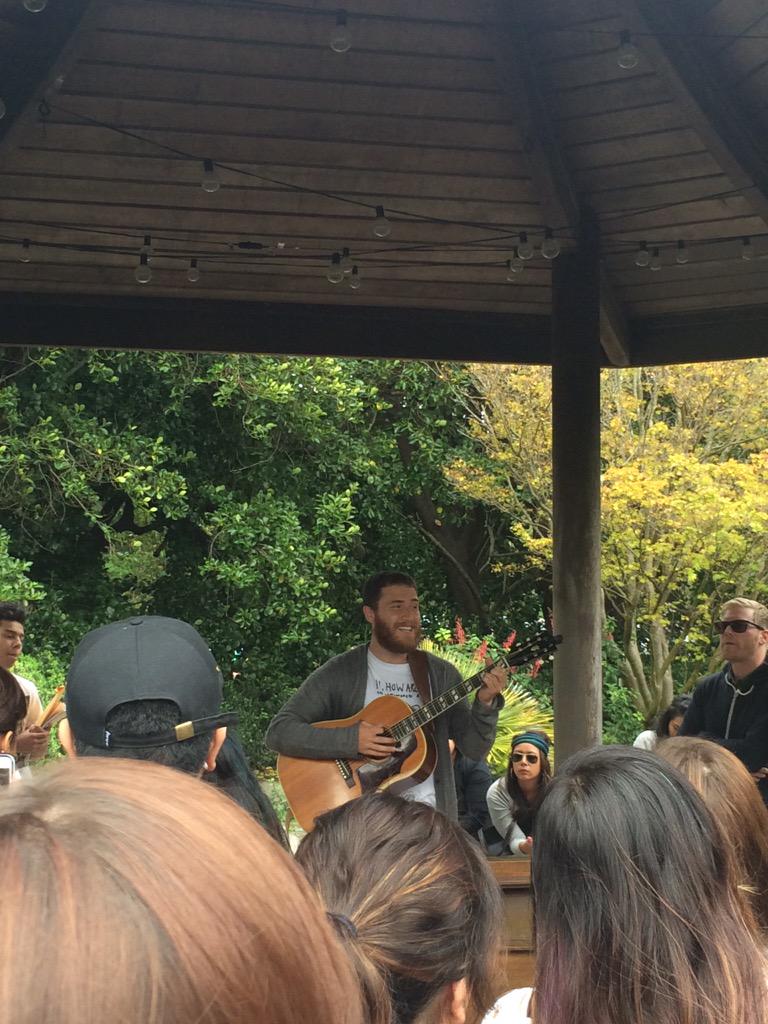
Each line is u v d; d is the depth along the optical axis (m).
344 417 11.74
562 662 5.15
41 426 10.73
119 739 1.36
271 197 4.91
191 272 5.30
